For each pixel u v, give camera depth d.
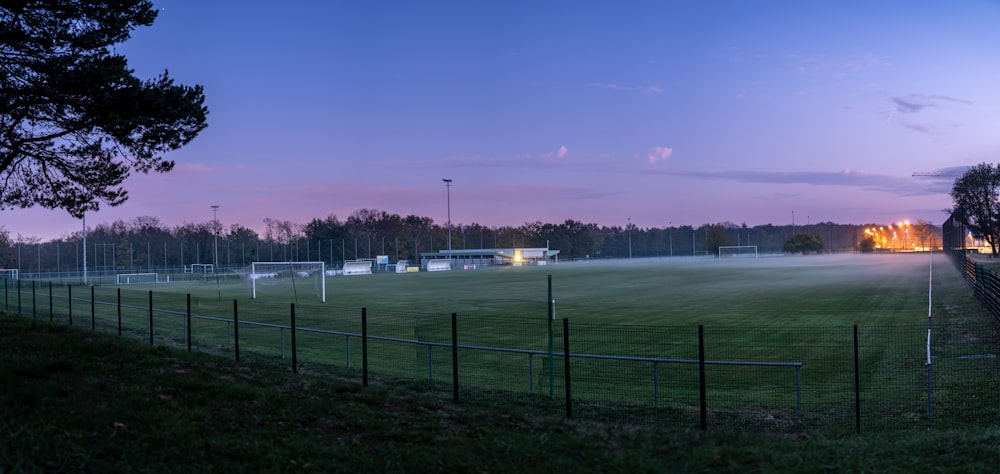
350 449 9.04
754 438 10.58
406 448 9.20
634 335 23.70
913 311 29.94
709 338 22.62
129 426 9.11
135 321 29.48
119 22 16.61
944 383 14.80
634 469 8.44
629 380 16.61
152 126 17.36
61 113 17.56
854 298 37.06
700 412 12.32
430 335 24.62
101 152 19.08
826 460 8.54
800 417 12.77
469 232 169.38
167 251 121.50
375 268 103.44
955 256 67.19
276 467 7.86
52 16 16.58
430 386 15.71
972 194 80.06
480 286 54.97
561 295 43.88
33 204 20.38
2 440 7.99
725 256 155.12
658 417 12.83
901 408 13.16
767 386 15.61
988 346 18.72
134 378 12.57
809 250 156.00
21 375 11.76
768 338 22.34
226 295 47.50
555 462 8.70
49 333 19.72
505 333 24.89
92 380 11.85
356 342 23.28
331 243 117.56
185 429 9.09
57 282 69.00
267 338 24.31
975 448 8.52
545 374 17.42
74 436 8.38
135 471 7.49
